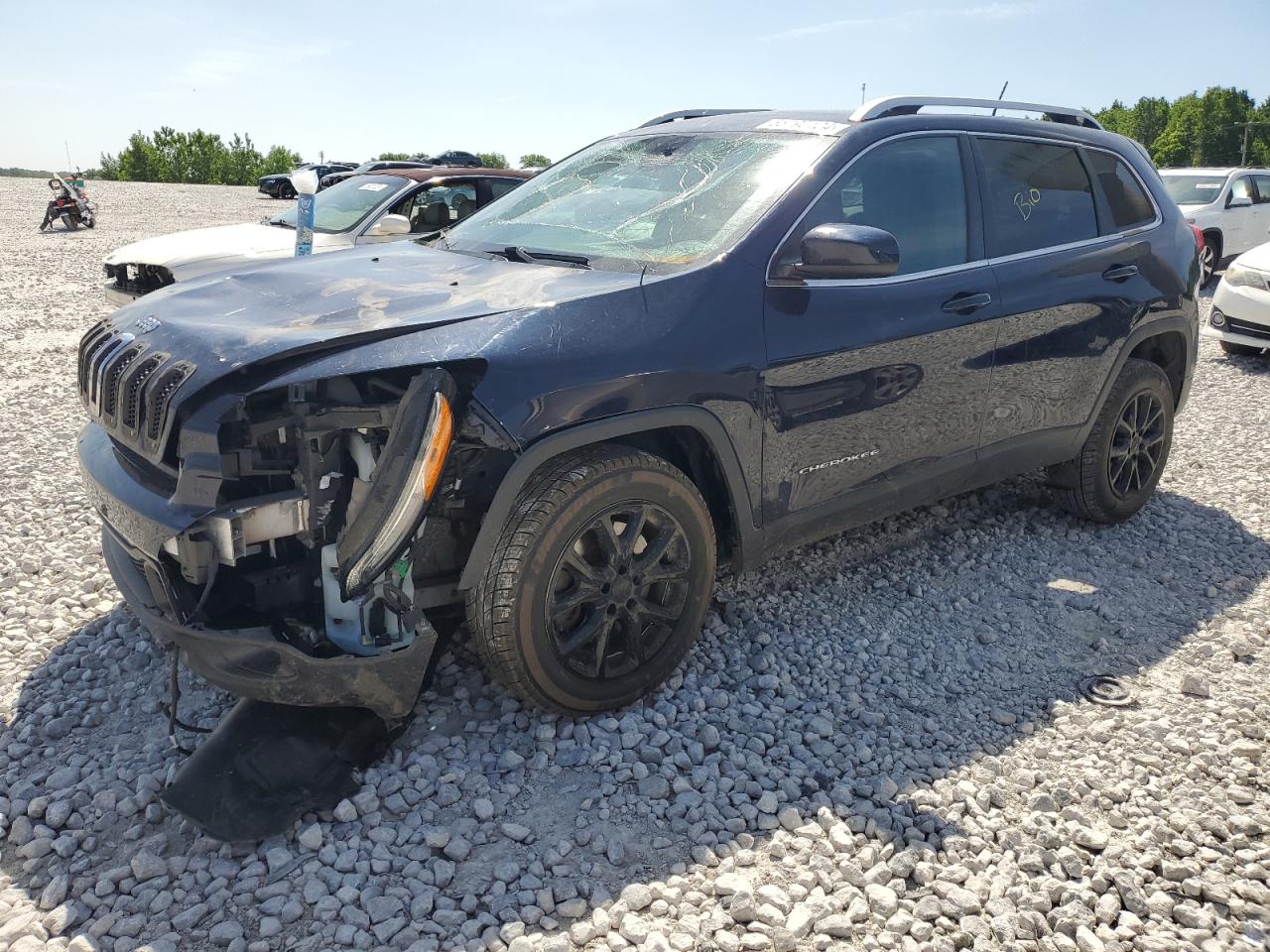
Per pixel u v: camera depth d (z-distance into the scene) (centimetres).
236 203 2920
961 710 339
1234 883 260
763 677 345
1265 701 347
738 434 325
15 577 404
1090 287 443
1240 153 13212
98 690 327
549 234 377
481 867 258
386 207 826
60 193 1988
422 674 280
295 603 283
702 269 323
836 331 347
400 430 255
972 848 271
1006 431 425
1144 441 498
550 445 280
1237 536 496
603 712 321
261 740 282
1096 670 368
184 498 258
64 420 643
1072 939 242
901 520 501
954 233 398
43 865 254
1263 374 877
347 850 258
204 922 237
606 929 235
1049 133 449
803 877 256
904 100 395
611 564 307
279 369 263
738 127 404
